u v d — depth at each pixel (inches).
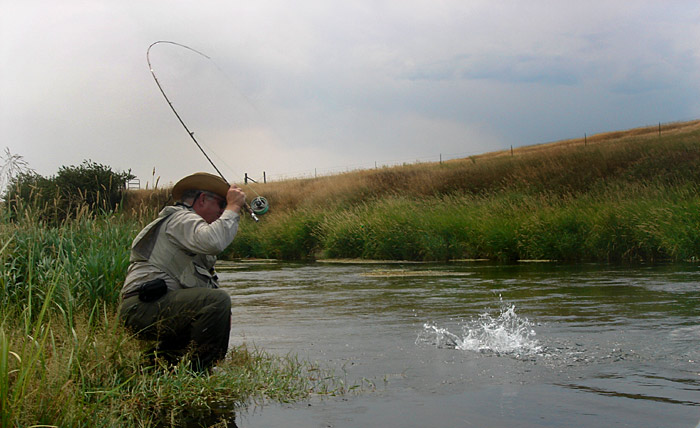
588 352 197.0
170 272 184.2
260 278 521.7
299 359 195.2
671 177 1091.9
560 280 434.0
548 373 172.1
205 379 164.9
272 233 968.9
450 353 201.8
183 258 185.5
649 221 639.8
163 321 179.3
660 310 280.2
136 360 162.9
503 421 131.2
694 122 2359.7
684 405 139.9
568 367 178.5
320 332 245.9
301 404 147.9
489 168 1338.6
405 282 451.8
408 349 209.2
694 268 508.7
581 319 259.6
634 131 2514.8
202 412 143.6
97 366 152.3
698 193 723.4
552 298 333.1
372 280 478.6
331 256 868.6
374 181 1413.6
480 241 744.3
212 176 194.7
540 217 728.3
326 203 1307.8
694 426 125.6
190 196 194.9
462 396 150.8
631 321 251.8
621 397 147.0
